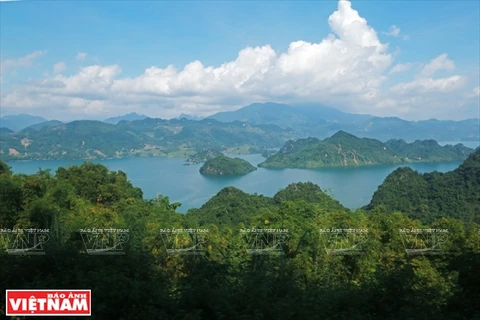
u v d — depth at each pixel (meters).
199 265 7.18
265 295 6.08
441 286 7.45
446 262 8.70
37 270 7.01
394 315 6.03
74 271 6.84
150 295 6.03
